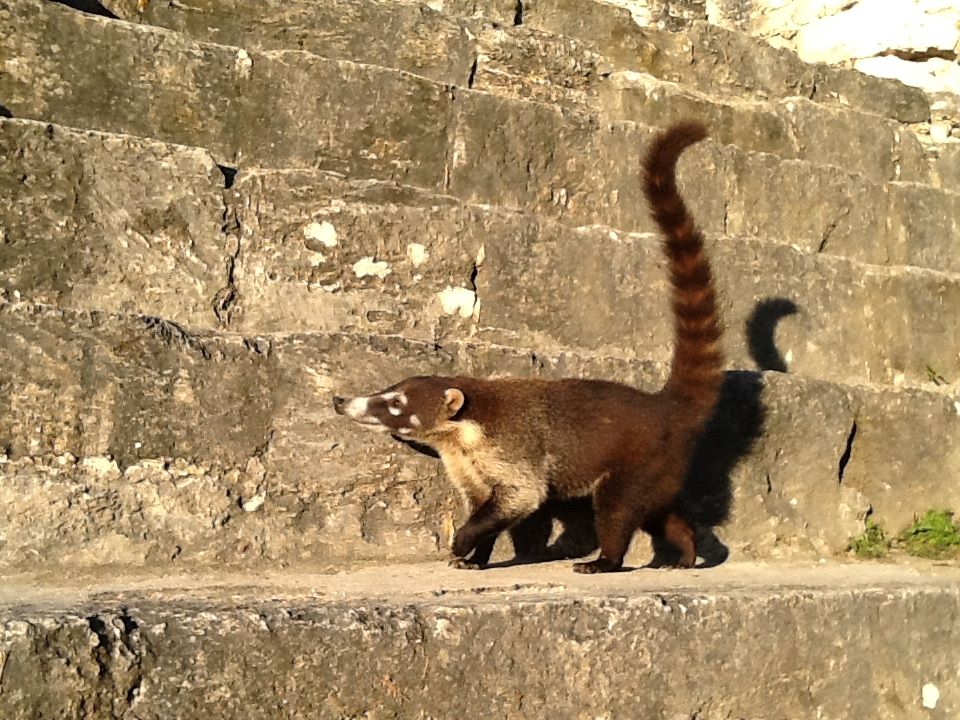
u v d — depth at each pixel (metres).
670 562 2.01
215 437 1.79
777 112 2.77
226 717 1.42
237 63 2.11
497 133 2.29
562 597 1.60
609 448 1.86
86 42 2.01
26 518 1.67
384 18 2.42
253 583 1.67
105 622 1.39
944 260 2.78
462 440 1.84
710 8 3.68
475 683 1.52
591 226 2.26
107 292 1.85
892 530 2.28
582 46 2.62
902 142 2.95
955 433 2.35
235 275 1.95
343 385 1.87
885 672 1.76
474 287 2.11
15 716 1.34
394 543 1.87
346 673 1.46
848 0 3.44
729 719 1.65
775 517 2.13
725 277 2.38
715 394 1.93
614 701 1.58
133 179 1.88
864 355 2.53
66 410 1.71
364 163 2.19
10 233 1.79
